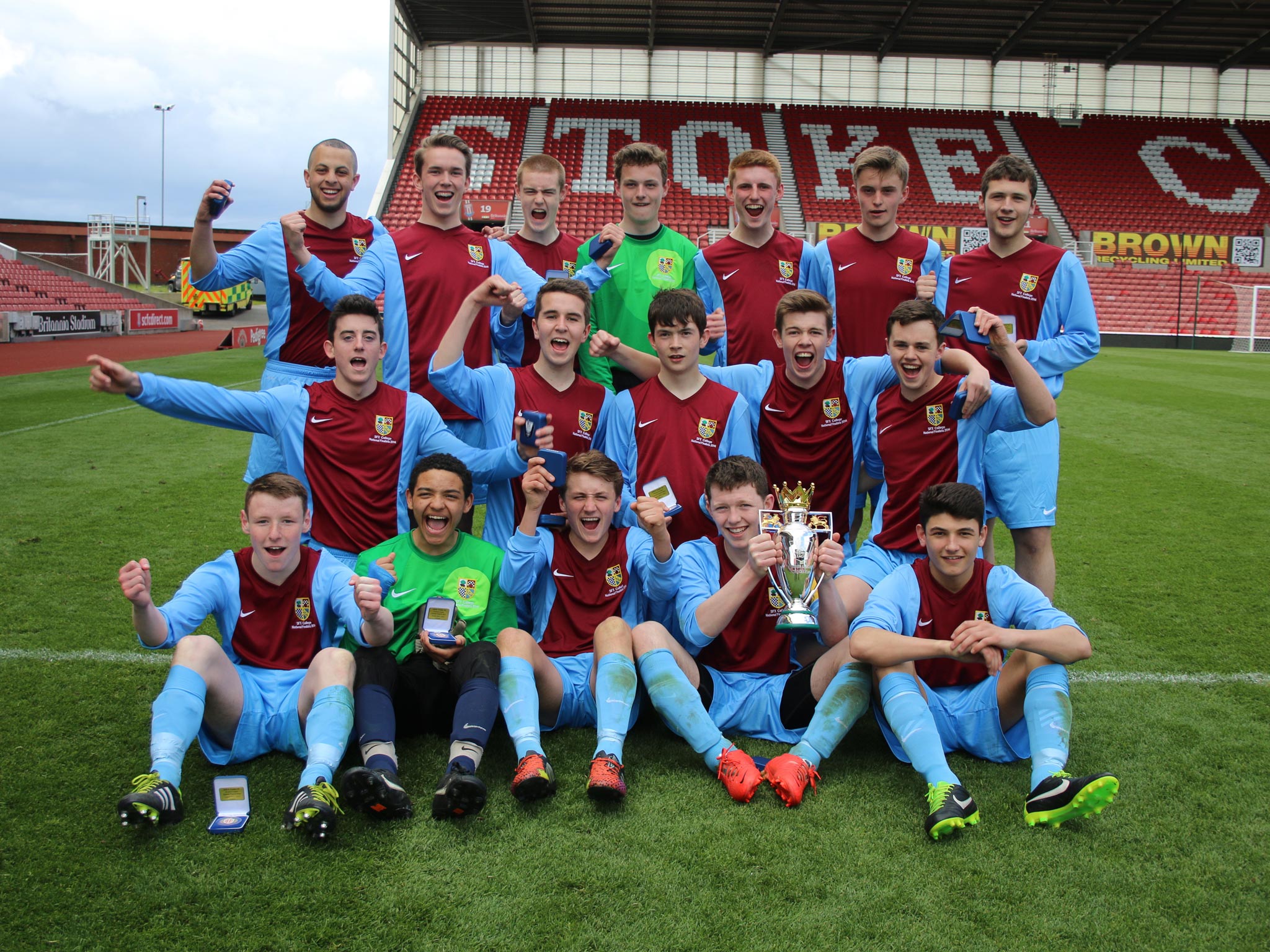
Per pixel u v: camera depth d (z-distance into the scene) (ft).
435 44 90.68
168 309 84.53
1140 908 7.63
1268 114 95.71
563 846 8.43
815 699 10.53
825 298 15.43
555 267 17.28
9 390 40.06
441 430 12.75
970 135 92.79
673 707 9.87
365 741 9.16
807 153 89.30
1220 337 77.41
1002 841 8.61
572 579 11.14
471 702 9.47
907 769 10.11
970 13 79.97
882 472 12.79
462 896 7.68
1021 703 9.98
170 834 8.53
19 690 11.51
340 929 7.25
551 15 82.58
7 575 15.87
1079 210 87.30
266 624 10.33
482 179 83.87
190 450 28.07
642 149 15.30
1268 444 31.07
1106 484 25.13
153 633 9.29
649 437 12.82
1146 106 95.66
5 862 8.02
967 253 14.61
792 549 10.39
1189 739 10.72
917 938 7.22
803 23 83.10
